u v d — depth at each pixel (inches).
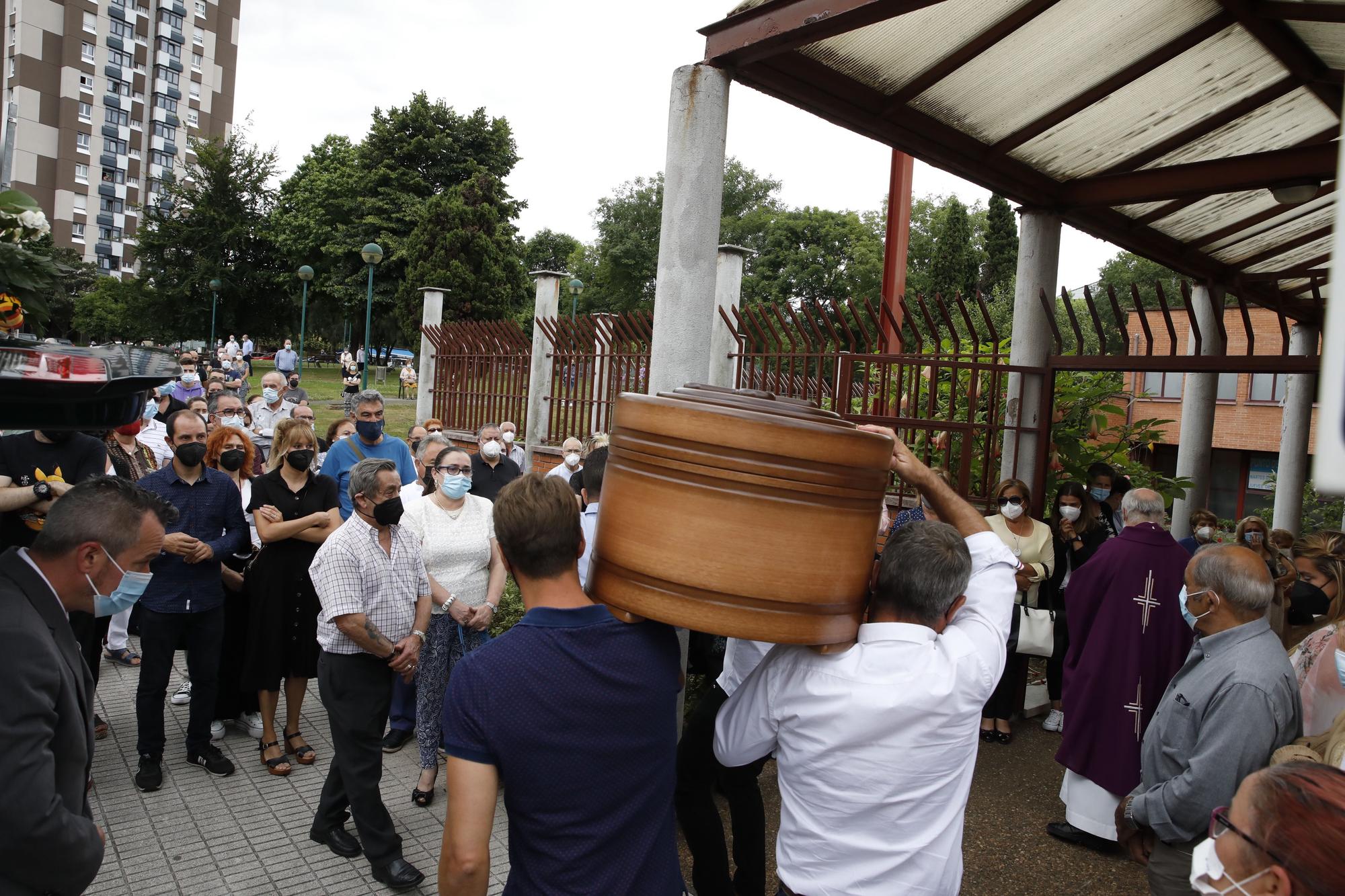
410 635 140.7
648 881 71.4
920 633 74.0
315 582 133.6
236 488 175.8
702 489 61.9
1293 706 98.0
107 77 2984.7
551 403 370.9
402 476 229.5
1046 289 215.6
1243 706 96.4
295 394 370.9
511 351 405.1
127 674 222.7
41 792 71.0
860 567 67.2
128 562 82.4
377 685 134.6
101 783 163.5
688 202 145.4
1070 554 208.4
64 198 2906.0
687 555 62.2
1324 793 45.8
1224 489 892.0
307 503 177.3
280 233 1530.5
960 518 86.0
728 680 94.0
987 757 191.5
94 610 87.1
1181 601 125.3
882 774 71.6
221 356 1000.9
